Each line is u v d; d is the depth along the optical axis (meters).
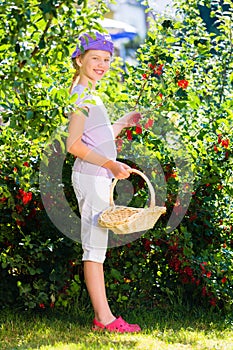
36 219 5.36
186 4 6.21
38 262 5.34
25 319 5.10
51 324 4.96
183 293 5.78
